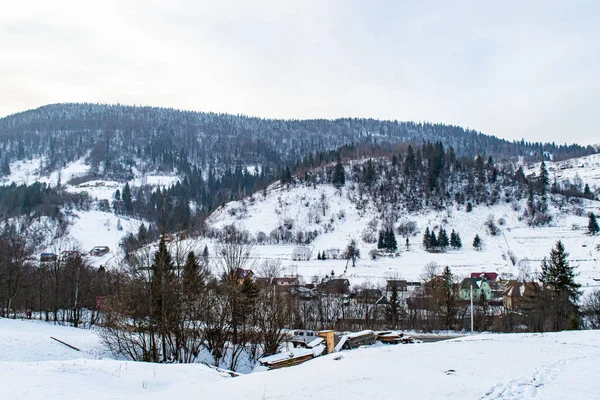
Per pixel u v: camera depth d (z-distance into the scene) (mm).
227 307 32156
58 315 69625
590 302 64312
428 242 140000
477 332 57750
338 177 199125
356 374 17625
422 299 72188
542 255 124750
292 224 166125
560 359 20453
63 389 15656
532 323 58969
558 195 181500
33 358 28422
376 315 68125
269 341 34156
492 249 137250
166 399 14953
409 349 24750
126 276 31469
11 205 162375
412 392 14273
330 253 136500
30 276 65312
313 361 22328
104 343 34125
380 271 112188
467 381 15750
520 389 14445
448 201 177125
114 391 16203
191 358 31125
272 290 40062
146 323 29500
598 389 14516
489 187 185125
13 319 49969
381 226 161000
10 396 14445
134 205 195250
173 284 29688
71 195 197125
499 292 84312
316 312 69062
